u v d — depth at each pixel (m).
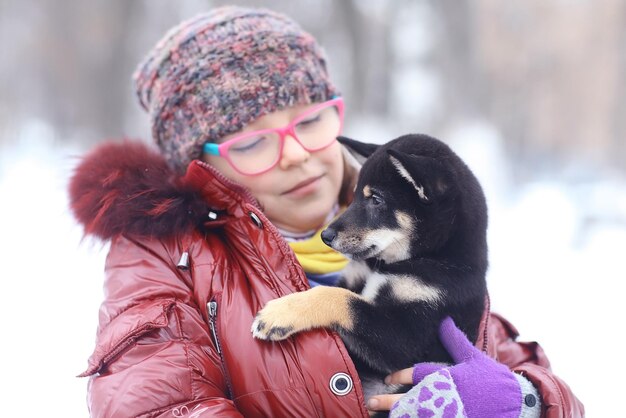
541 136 30.94
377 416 2.39
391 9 16.61
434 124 16.50
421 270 2.54
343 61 14.99
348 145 2.90
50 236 7.91
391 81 16.42
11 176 11.55
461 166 2.78
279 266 2.40
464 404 2.16
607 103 30.05
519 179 16.39
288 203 2.74
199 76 2.64
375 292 2.52
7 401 4.09
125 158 2.60
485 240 2.74
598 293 6.82
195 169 2.49
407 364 2.44
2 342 4.95
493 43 30.81
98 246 2.66
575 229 10.35
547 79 31.41
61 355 4.78
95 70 16.03
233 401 2.24
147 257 2.44
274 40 2.68
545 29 31.72
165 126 2.77
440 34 16.78
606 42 30.83
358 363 2.50
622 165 24.45
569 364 5.05
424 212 2.64
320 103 2.78
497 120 28.39
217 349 2.30
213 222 2.51
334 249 2.68
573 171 19.48
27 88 17.91
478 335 2.56
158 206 2.46
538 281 7.25
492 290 6.89
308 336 2.27
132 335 2.19
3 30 18.16
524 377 2.34
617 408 4.38
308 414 2.19
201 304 2.35
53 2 17.11
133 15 15.68
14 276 6.47
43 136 16.58
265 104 2.62
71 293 6.05
